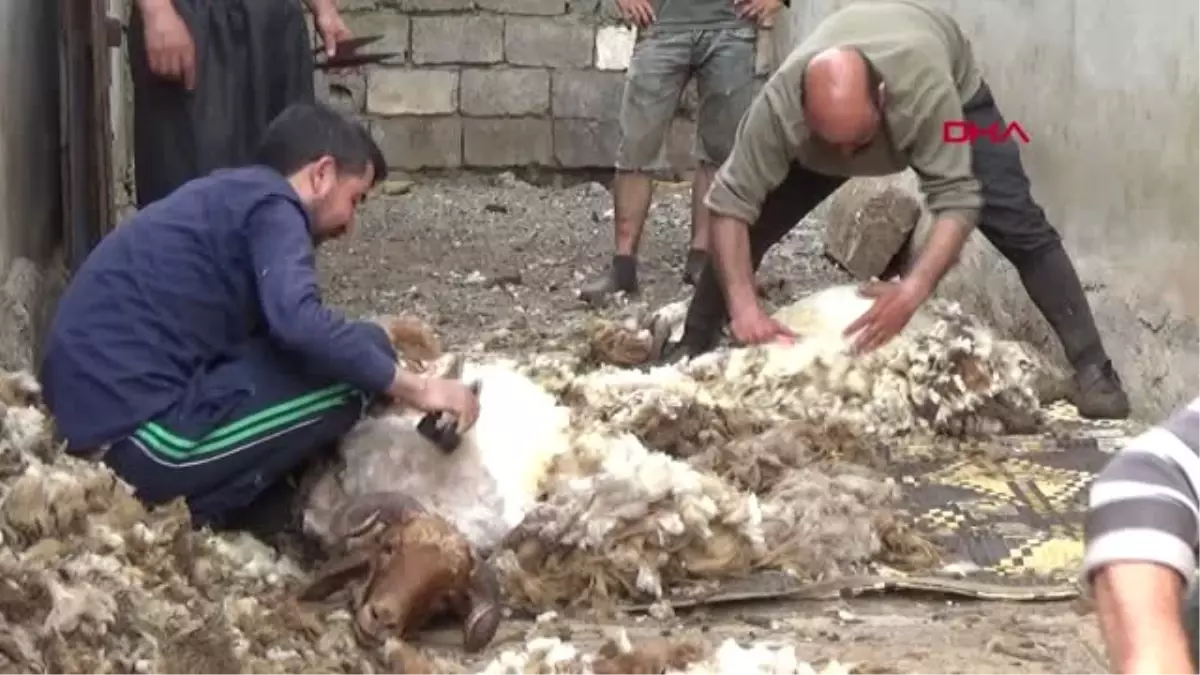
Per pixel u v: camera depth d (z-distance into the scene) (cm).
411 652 256
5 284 375
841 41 397
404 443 301
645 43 604
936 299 460
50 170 462
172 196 298
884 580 304
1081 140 490
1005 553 323
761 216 445
